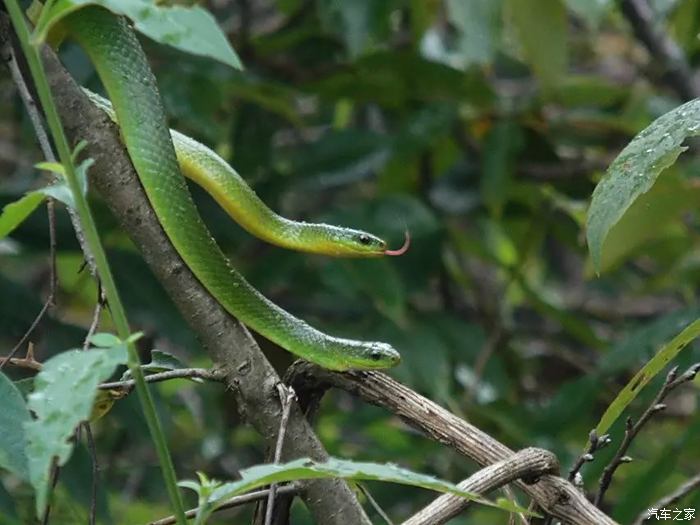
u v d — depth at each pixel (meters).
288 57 12.27
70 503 8.50
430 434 6.00
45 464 4.12
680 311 10.03
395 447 10.65
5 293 9.73
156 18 4.45
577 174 12.78
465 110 12.55
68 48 9.94
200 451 12.17
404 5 13.01
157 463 11.25
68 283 13.36
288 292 12.09
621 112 13.24
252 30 13.48
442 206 12.91
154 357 6.21
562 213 12.97
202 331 5.99
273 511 6.06
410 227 11.67
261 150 11.73
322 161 11.90
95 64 6.14
